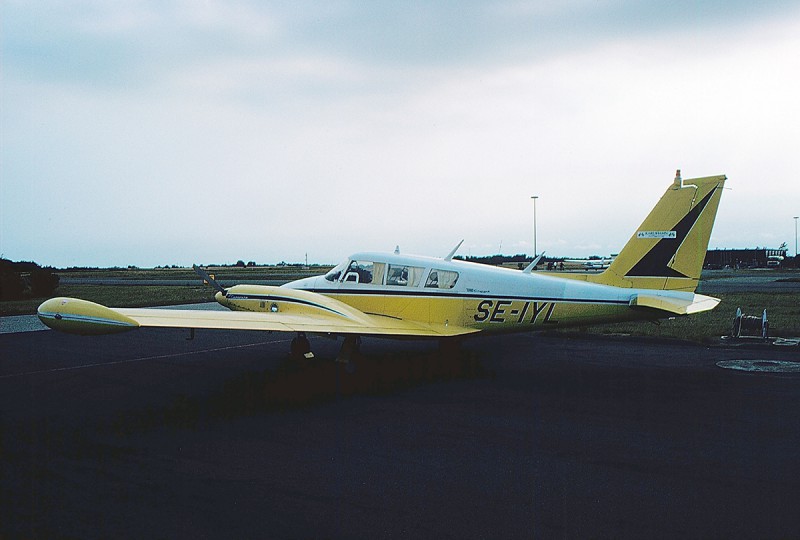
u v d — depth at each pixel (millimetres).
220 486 5363
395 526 4520
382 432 7051
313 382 10062
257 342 15242
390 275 11844
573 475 5566
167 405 8492
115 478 5578
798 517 4629
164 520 4652
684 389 9320
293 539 4328
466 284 11219
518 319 10984
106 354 13211
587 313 10672
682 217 10602
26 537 4367
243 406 8398
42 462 6043
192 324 8414
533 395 8984
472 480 5449
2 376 10680
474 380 10164
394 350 13508
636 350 13398
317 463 5957
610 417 7668
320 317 10625
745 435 6820
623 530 4418
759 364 11477
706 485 5293
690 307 9922
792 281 46906
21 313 22719
